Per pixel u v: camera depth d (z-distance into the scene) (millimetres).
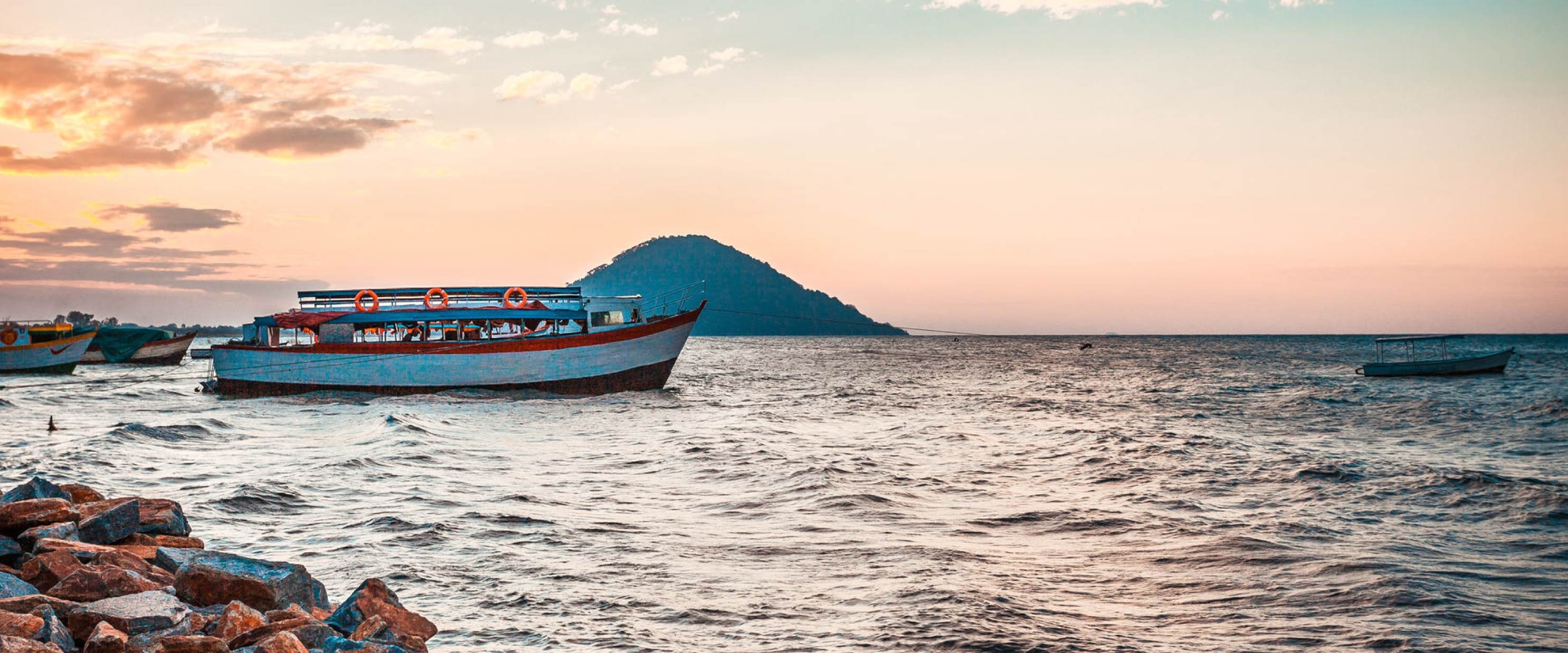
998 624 15195
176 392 70375
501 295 62594
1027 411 60500
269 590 13234
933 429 47844
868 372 119375
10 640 10328
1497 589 17969
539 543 20562
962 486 29312
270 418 50156
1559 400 63938
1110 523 23625
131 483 28125
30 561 13219
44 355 94688
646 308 66188
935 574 18141
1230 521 23953
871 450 37875
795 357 188625
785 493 27266
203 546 16578
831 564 18953
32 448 36094
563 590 16984
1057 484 30016
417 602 16172
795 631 14852
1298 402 68375
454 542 20484
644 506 25266
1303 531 22719
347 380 60656
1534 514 24906
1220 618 16000
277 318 61594
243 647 11609
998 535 22234
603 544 20547
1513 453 39844
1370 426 51375
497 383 60125
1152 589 17688
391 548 19812
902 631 14828
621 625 15125
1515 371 109625
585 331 62031
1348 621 15898
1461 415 56438
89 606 11891
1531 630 15562
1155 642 14703
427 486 27906
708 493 27500
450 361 59906
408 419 43938
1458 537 22469
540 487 28109
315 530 21641
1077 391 83062
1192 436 41844
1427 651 14555
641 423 48781
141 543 15672
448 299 62156
